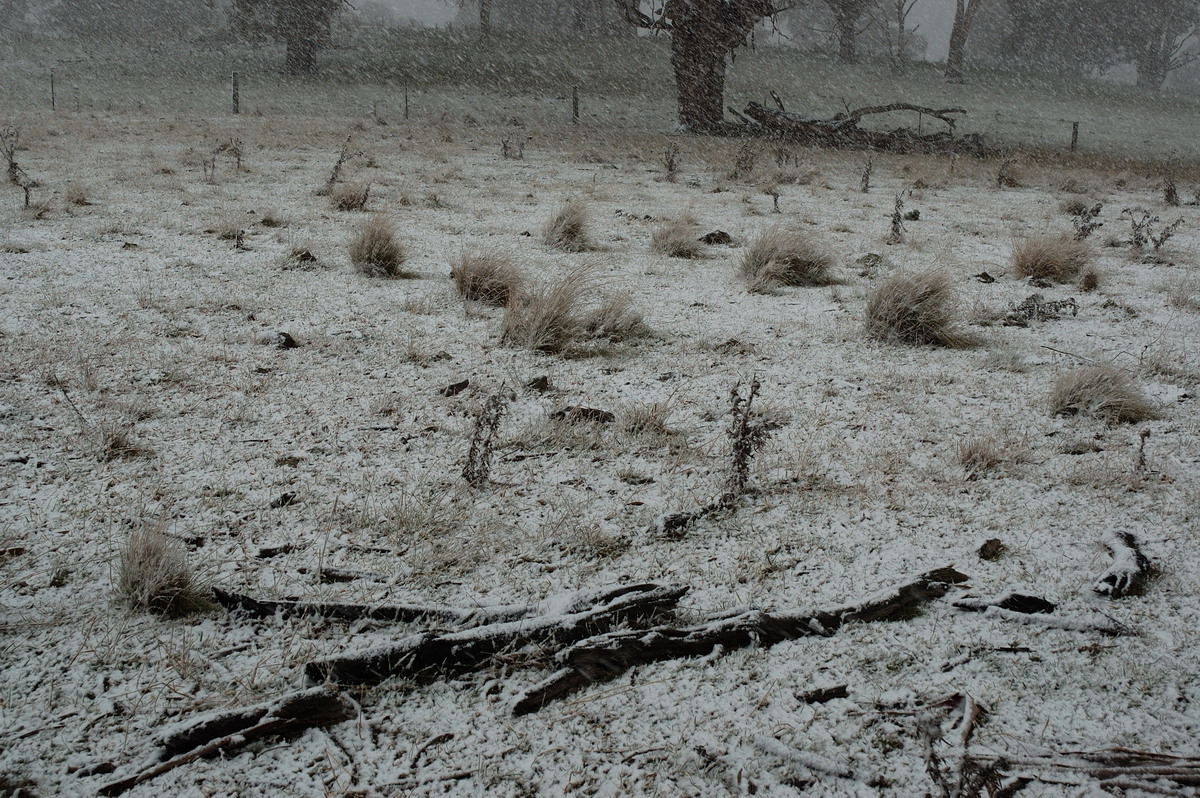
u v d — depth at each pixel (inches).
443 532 135.6
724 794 84.7
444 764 87.8
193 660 102.0
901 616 116.2
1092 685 102.1
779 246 345.7
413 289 303.4
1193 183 869.8
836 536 138.4
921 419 193.8
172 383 198.4
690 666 104.4
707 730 93.6
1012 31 2822.3
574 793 84.4
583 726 93.9
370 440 171.2
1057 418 196.5
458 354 232.2
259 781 84.7
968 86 2044.8
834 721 95.3
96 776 84.1
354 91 1576.0
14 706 93.0
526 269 341.4
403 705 96.0
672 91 1702.8
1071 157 1112.8
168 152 722.2
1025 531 141.1
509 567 126.3
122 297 270.4
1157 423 195.2
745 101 1605.6
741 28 1181.7
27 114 1058.7
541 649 103.3
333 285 303.6
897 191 707.4
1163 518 146.0
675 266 367.9
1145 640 111.2
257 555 126.0
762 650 108.0
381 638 107.4
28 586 115.4
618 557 130.2
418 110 1366.9
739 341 251.8
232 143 783.7
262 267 326.0
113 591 114.9
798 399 205.8
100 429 166.4
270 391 196.5
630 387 211.6
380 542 131.6
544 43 2183.8
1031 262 369.4
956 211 589.9
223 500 142.7
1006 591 121.0
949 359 243.9
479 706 96.3
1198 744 92.2
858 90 1831.9
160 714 92.9
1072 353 253.1
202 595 115.3
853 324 278.1
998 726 94.8
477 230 430.9
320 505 142.5
